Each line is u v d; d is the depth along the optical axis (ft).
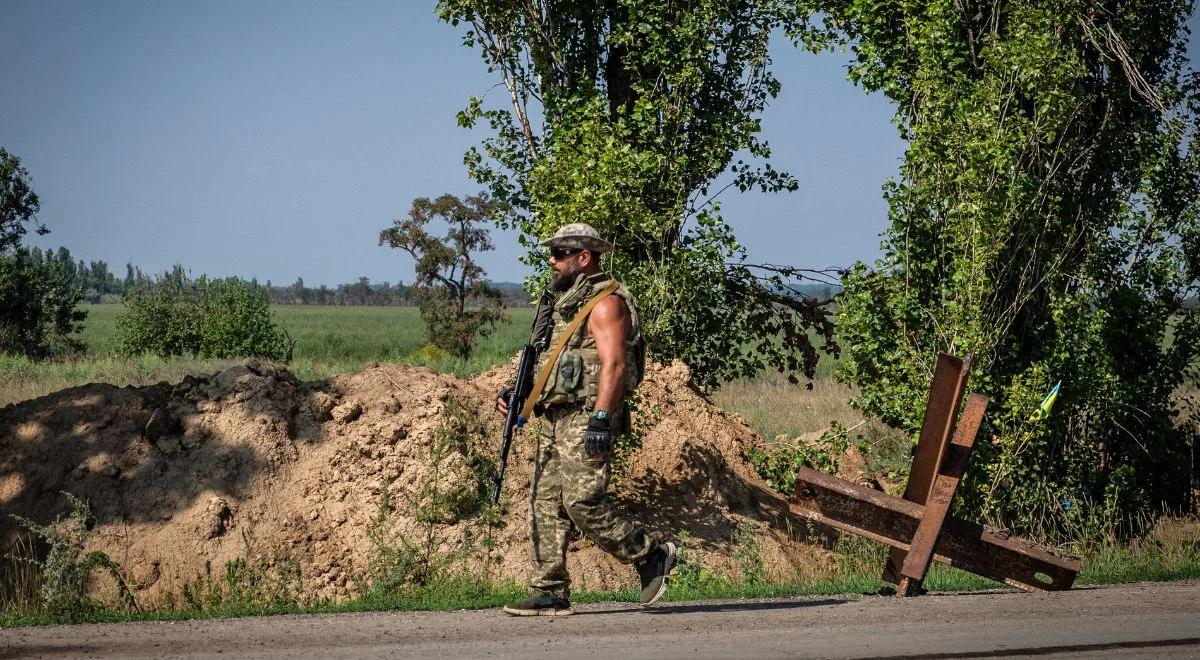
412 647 23.95
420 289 219.41
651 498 55.93
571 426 28.12
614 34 65.72
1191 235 61.05
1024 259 58.29
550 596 28.78
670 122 65.98
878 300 60.13
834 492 38.70
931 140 57.06
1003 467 56.85
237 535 47.26
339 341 343.87
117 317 176.24
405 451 50.98
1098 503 61.00
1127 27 59.62
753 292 70.95
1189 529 61.05
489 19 66.69
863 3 61.77
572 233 28.17
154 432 50.47
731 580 49.11
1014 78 56.08
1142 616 27.76
